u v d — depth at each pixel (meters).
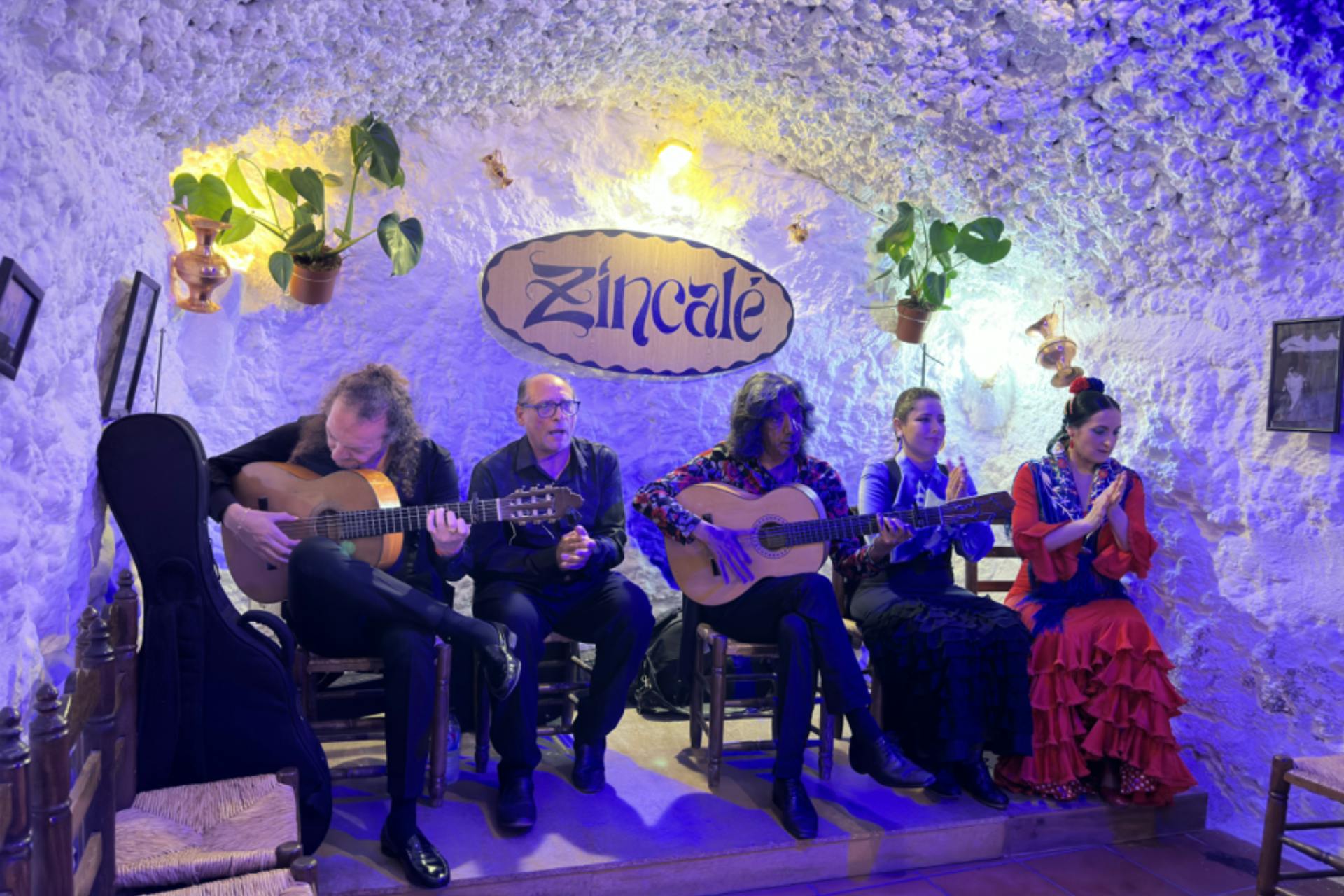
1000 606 2.99
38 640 1.86
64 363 1.96
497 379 3.55
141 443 2.15
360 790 2.77
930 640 2.83
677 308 3.71
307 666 2.57
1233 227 3.08
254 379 3.24
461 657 3.00
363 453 2.61
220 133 2.73
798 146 3.75
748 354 3.80
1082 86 2.98
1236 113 2.80
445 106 3.30
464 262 3.48
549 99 3.49
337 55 2.72
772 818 2.68
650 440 3.73
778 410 2.96
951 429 4.10
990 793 2.85
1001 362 4.05
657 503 2.89
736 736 3.28
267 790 2.08
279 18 2.33
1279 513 3.04
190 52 2.23
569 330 3.59
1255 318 3.14
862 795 2.88
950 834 2.72
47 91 1.72
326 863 2.34
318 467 2.68
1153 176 3.17
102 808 1.66
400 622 2.44
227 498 2.54
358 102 3.04
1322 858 2.43
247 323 3.22
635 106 3.69
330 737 2.60
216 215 2.90
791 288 3.88
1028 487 3.13
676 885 2.46
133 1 1.87
